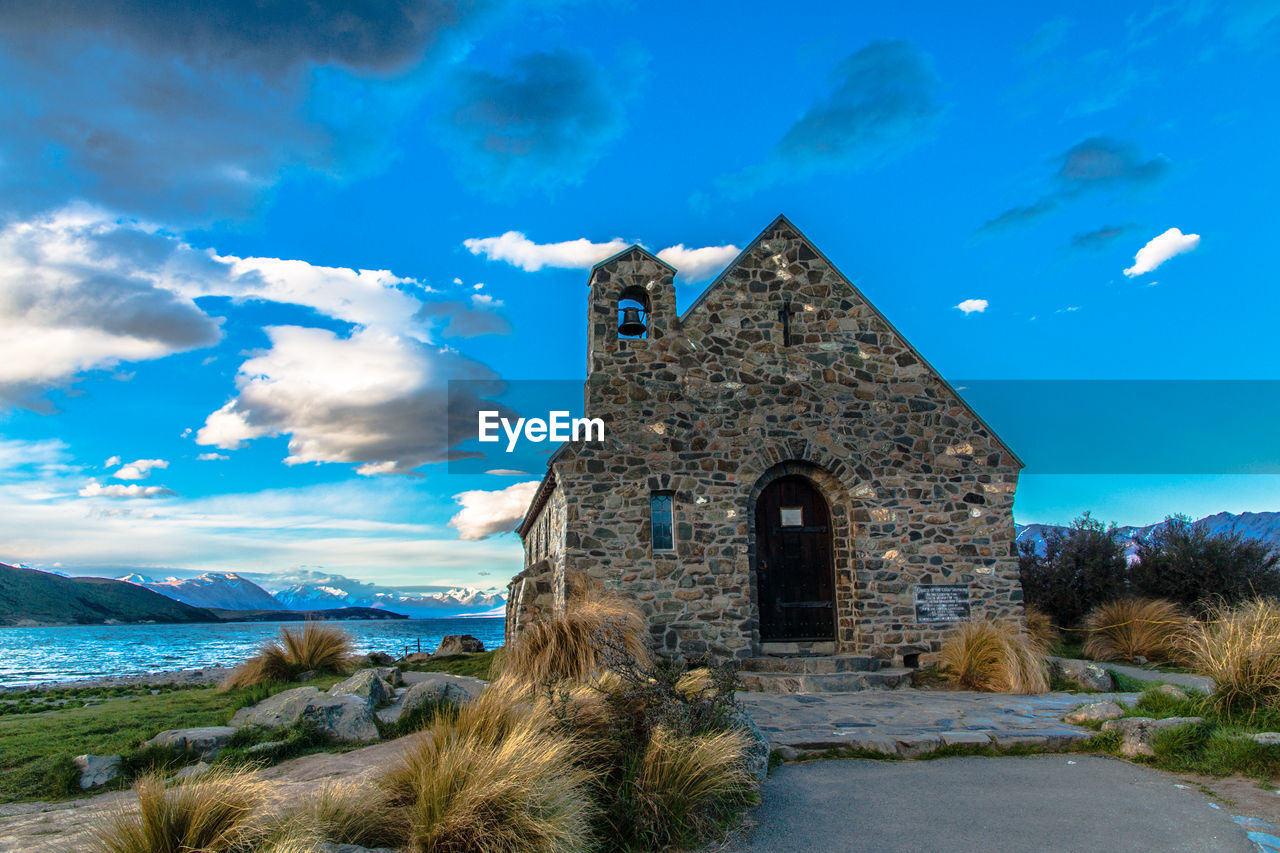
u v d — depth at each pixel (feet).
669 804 17.62
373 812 16.38
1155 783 21.16
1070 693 35.01
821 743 24.85
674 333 45.42
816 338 46.57
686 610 41.93
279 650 40.52
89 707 33.60
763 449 44.57
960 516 45.11
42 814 18.95
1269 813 18.29
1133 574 57.82
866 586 43.52
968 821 18.35
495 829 15.05
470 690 30.12
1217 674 25.85
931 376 46.78
